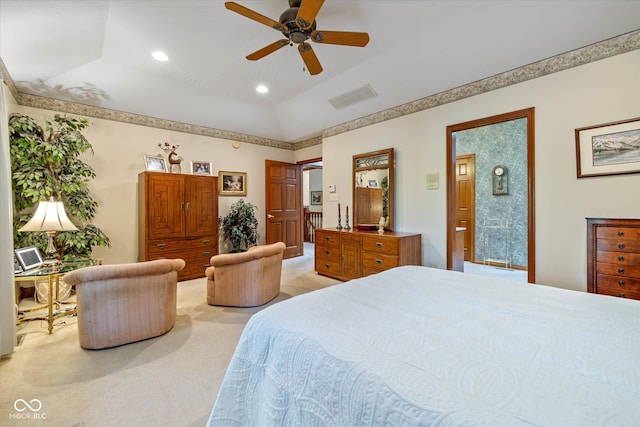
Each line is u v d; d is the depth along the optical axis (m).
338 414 0.82
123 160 4.23
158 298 2.47
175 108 4.44
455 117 3.45
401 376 0.78
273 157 6.08
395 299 1.41
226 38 2.94
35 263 2.79
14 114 3.13
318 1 1.84
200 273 4.50
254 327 1.19
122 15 2.59
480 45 2.83
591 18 2.35
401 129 4.01
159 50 3.17
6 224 2.15
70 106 3.81
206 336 2.49
